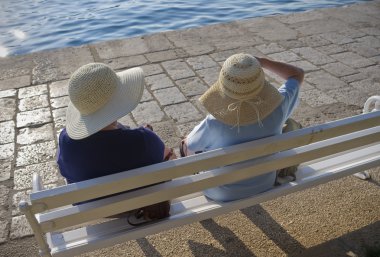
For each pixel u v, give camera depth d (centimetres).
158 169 216
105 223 252
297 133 246
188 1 925
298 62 580
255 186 270
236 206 265
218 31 695
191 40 662
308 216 328
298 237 309
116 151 222
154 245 308
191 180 236
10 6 917
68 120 234
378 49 616
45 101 509
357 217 325
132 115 469
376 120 266
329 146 266
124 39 676
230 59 230
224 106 235
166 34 689
